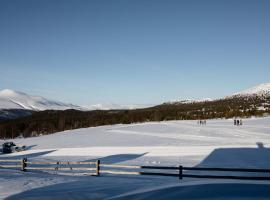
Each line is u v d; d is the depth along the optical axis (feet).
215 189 42.86
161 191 42.83
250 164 79.10
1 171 68.33
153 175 59.52
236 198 38.19
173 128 221.87
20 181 52.29
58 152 126.31
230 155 96.37
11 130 444.14
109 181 52.44
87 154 115.24
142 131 209.15
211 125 241.55
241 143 129.18
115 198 39.83
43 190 44.73
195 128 213.66
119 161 92.22
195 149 112.68
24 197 40.52
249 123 258.98
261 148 111.75
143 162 87.30
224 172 66.18
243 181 49.26
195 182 48.91
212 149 111.34
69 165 84.48
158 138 161.27
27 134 431.43
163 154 103.45
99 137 183.11
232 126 225.56
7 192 43.45
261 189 42.57
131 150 118.62
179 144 132.98
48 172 66.80
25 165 71.20
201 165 78.43
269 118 328.90
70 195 41.55
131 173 59.36
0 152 148.15
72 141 172.24
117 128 247.70
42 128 451.12
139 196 40.57
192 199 38.27
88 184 49.34
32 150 143.43
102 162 91.09
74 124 466.70
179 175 55.31
